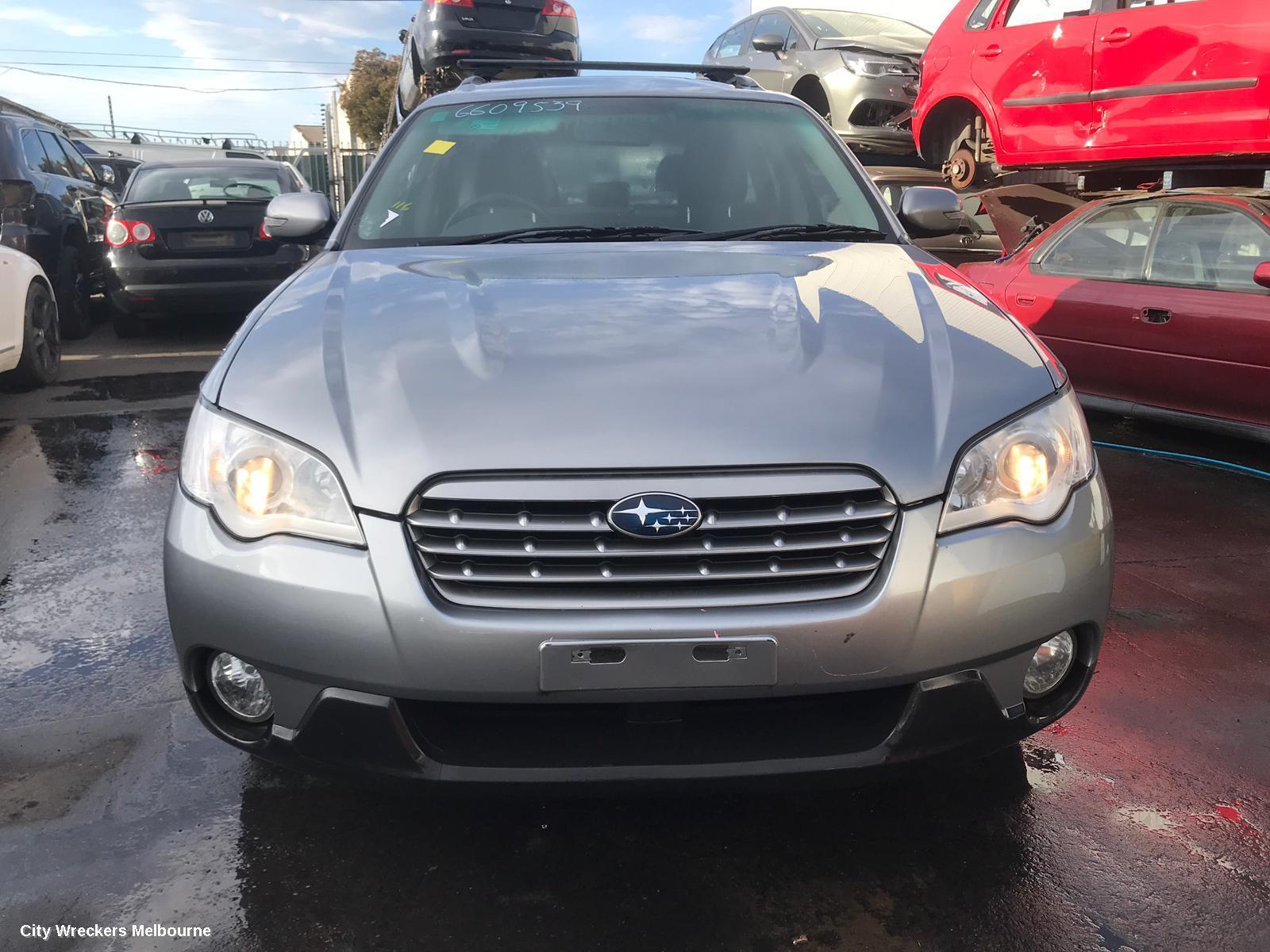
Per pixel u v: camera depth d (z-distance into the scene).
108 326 9.91
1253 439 4.81
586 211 3.03
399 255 2.74
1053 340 5.70
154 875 2.01
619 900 1.95
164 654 2.98
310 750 1.85
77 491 4.56
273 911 1.92
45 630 3.14
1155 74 5.83
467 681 1.72
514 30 8.62
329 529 1.78
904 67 8.58
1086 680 2.00
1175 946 1.84
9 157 7.96
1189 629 3.19
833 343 2.04
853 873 2.03
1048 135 6.54
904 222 3.22
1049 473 1.91
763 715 1.84
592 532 1.73
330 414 1.86
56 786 2.31
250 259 8.27
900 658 1.77
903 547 1.77
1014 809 2.23
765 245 2.82
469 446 1.76
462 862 2.05
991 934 1.87
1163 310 5.05
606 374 1.91
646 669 1.71
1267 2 5.27
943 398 1.92
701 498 1.74
